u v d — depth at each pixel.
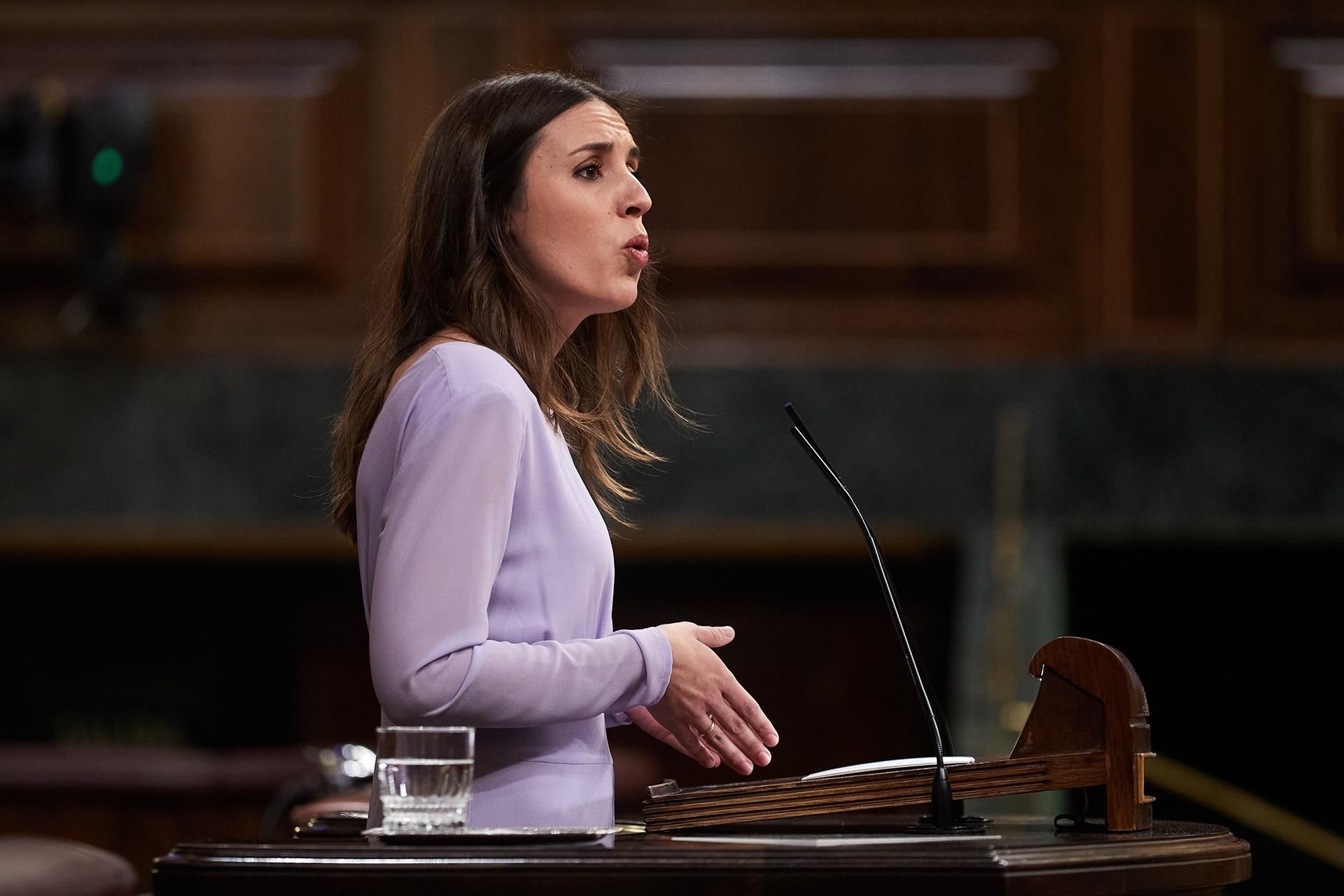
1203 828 6.51
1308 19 18.72
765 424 18.52
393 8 19.02
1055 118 18.86
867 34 18.86
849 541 18.84
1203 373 18.55
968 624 18.06
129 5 19.09
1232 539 18.58
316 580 21.53
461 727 5.89
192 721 20.97
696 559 20.95
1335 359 18.48
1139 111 18.78
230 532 18.70
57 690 20.97
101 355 18.92
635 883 5.26
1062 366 18.56
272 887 5.34
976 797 6.43
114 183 18.42
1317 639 20.39
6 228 19.11
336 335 19.02
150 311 18.97
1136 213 18.78
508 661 6.06
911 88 18.91
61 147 18.50
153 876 5.51
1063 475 18.47
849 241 18.88
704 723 6.57
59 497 18.73
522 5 18.89
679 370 18.55
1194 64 18.77
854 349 18.78
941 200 18.89
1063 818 6.52
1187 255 18.78
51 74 19.02
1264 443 18.45
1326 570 20.31
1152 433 18.48
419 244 7.20
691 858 5.30
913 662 6.80
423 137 7.53
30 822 12.60
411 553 6.11
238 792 12.60
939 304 18.91
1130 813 6.27
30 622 21.02
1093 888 5.42
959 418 18.55
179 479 18.70
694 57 18.88
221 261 19.06
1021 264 18.84
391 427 6.54
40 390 18.83
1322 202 18.73
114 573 21.03
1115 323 18.77
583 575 6.67
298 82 19.14
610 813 6.70
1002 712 17.47
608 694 6.27
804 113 18.89
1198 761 20.56
